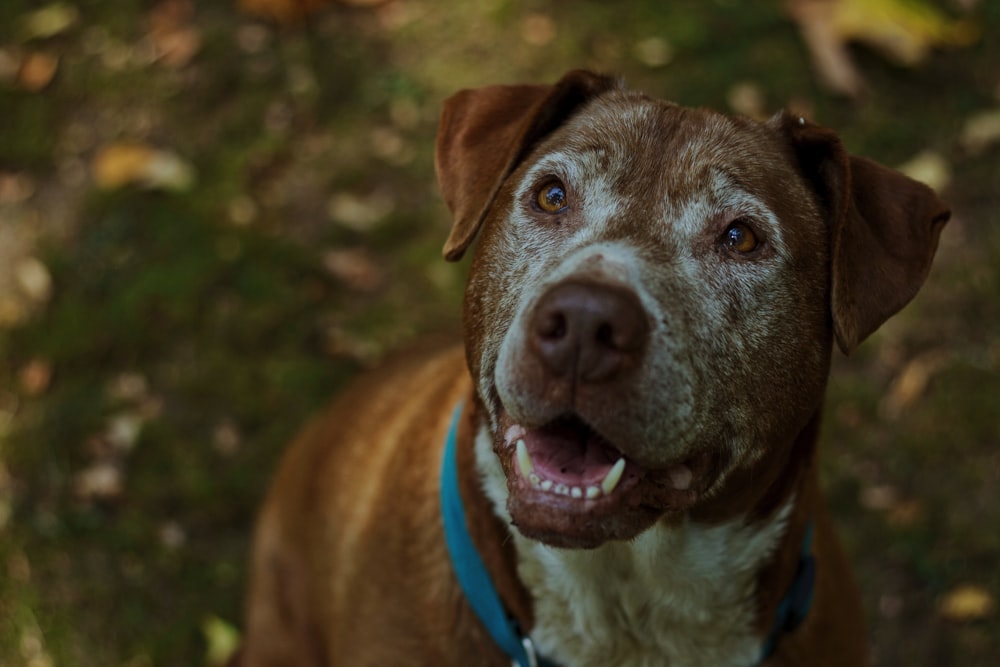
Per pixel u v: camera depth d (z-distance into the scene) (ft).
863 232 2.49
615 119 2.53
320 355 3.95
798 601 2.67
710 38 4.64
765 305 2.41
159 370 3.87
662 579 2.57
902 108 4.47
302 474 3.17
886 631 3.52
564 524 2.28
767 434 2.45
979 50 4.63
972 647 3.48
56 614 3.49
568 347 2.18
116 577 3.57
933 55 4.60
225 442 3.80
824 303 2.49
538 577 2.59
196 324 3.94
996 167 4.32
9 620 3.46
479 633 2.64
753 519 2.57
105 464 3.72
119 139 4.32
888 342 3.94
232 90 4.46
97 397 3.81
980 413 3.83
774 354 2.42
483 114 2.69
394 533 2.73
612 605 2.60
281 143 4.34
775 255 2.42
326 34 4.63
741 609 2.62
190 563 3.61
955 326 3.97
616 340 2.18
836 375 3.89
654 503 2.37
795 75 4.53
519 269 2.45
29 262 4.01
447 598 2.65
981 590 3.56
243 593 3.59
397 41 4.63
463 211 2.60
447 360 2.99
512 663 2.65
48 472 3.68
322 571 2.96
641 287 2.26
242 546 3.66
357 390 3.19
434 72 4.56
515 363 2.24
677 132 2.48
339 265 4.08
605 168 2.47
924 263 2.52
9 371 3.83
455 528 2.61
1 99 4.40
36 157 4.26
